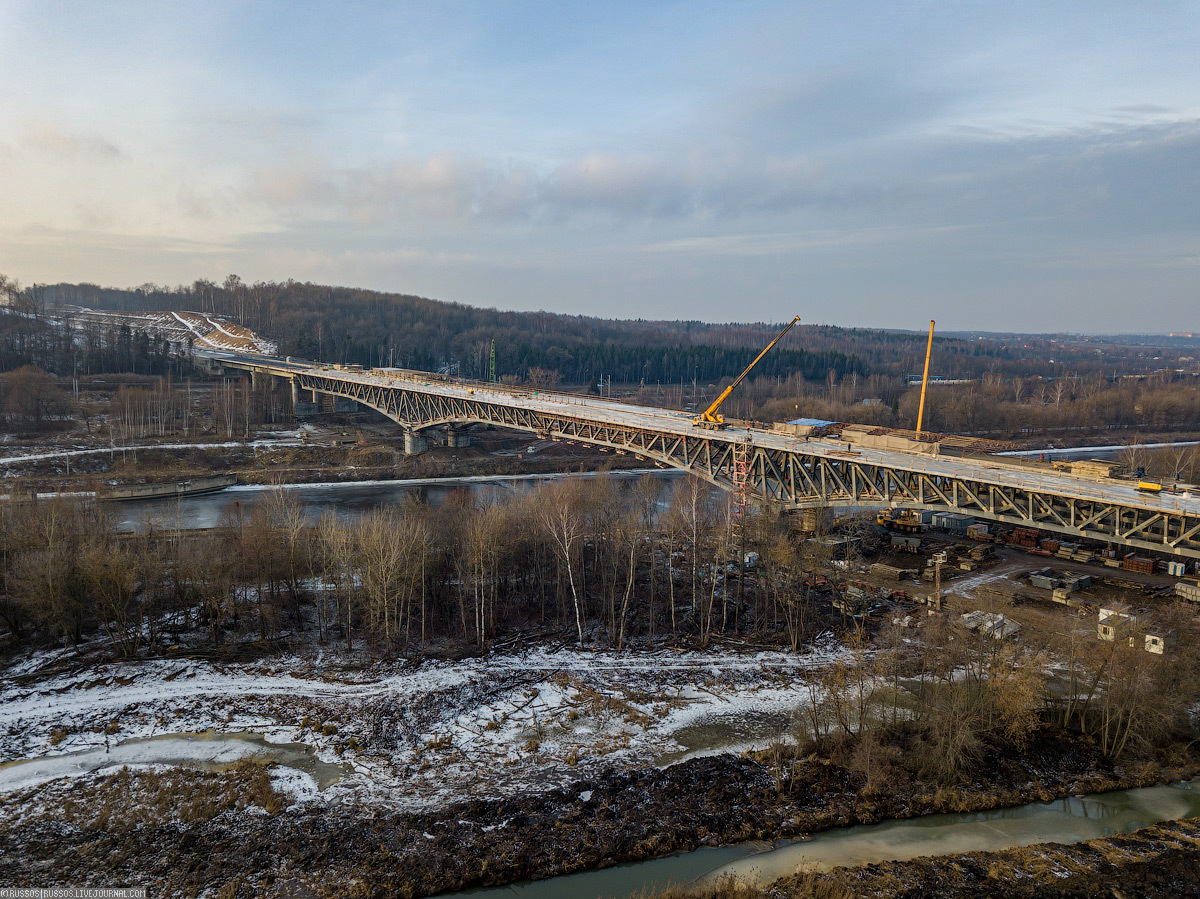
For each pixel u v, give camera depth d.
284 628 81.56
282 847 48.28
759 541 96.19
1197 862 47.22
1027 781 56.28
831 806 53.56
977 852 48.69
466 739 62.59
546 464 189.12
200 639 78.56
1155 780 56.75
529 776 57.16
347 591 80.31
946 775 56.19
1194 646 61.72
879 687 67.88
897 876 46.12
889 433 121.94
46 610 73.81
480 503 125.75
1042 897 44.25
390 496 155.25
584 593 90.25
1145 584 91.06
